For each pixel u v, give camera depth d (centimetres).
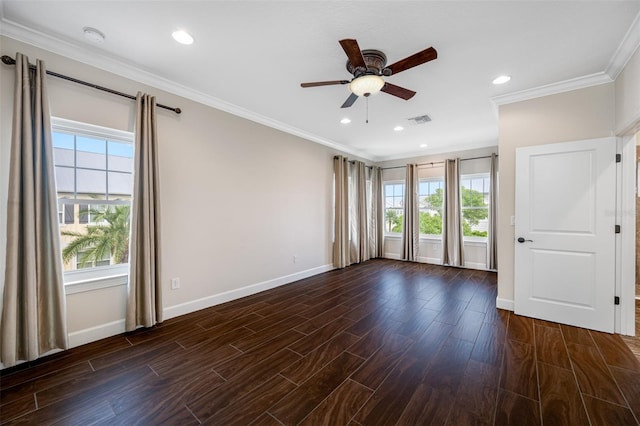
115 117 254
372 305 339
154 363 211
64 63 226
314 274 495
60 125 232
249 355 223
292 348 235
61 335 220
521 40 212
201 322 288
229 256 354
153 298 273
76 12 185
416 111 362
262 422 152
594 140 265
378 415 157
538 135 295
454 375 195
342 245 543
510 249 317
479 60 239
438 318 299
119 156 271
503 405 164
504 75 265
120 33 207
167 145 290
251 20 192
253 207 384
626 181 253
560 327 273
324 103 339
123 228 287
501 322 287
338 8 180
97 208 272
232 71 263
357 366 207
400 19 189
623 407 162
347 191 565
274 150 416
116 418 155
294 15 187
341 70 261
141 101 262
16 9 182
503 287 323
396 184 657
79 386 183
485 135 477
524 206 300
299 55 236
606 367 203
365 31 203
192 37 212
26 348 203
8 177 201
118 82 256
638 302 346
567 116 280
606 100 262
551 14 183
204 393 177
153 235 271
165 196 290
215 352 228
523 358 217
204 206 325
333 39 213
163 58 242
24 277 202
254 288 386
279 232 426
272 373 199
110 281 254
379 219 663
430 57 190
